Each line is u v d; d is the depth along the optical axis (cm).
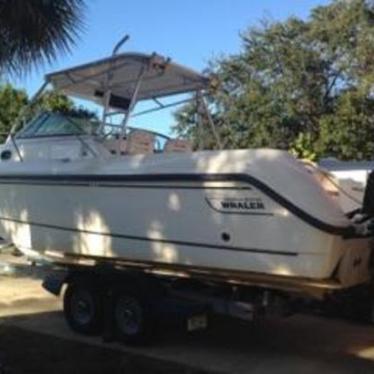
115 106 1091
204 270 865
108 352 857
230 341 939
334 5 3095
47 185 1018
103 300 952
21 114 1112
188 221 865
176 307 890
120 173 927
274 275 806
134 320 915
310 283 791
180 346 914
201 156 862
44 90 1086
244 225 816
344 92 3019
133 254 926
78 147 1009
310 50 3114
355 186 863
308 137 2908
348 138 2855
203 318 895
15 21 814
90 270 966
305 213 771
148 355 866
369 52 2953
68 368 768
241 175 812
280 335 967
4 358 800
